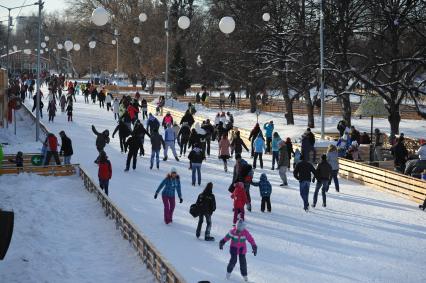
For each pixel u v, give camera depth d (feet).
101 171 58.23
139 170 75.61
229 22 80.43
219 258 41.50
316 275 38.99
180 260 40.70
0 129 107.86
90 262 39.32
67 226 48.37
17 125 126.21
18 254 39.68
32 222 48.55
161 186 49.85
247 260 41.73
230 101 206.69
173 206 49.96
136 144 74.59
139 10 245.86
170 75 221.46
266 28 145.07
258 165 84.79
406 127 149.59
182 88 217.77
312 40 131.13
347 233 49.80
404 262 42.32
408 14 126.52
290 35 141.38
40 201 56.08
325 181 58.75
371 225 52.70
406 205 61.26
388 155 92.94
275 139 79.56
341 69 129.18
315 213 56.65
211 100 206.90
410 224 53.31
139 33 239.71
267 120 156.56
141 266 37.83
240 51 151.23
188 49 244.01
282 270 39.78
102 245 43.11
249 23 148.36
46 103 172.96
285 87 142.31
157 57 232.53
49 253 40.75
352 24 125.70
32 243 42.68
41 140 101.91
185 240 45.52
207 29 226.58
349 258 42.96
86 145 95.55
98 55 289.33
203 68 197.26
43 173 68.90
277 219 53.98
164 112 149.07
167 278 32.58
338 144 84.64
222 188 66.44
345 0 123.34
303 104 201.46
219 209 56.39
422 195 61.57
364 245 46.39
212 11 173.17
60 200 57.41
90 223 49.29
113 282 35.45
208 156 91.20
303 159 57.36
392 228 51.80
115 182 67.36
